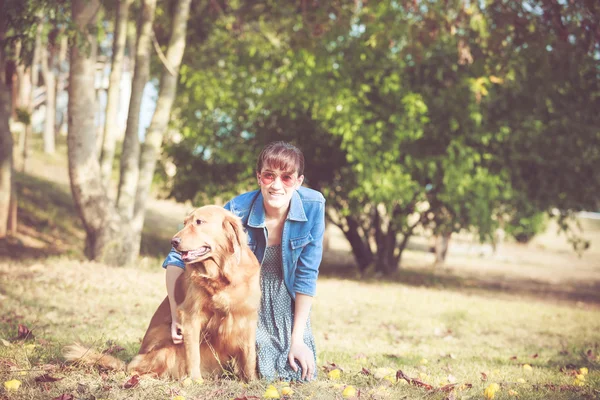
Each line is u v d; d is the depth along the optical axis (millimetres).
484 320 8672
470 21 10703
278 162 3684
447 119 13422
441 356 5664
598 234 42875
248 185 13812
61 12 8859
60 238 15578
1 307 6254
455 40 12445
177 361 3734
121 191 10703
